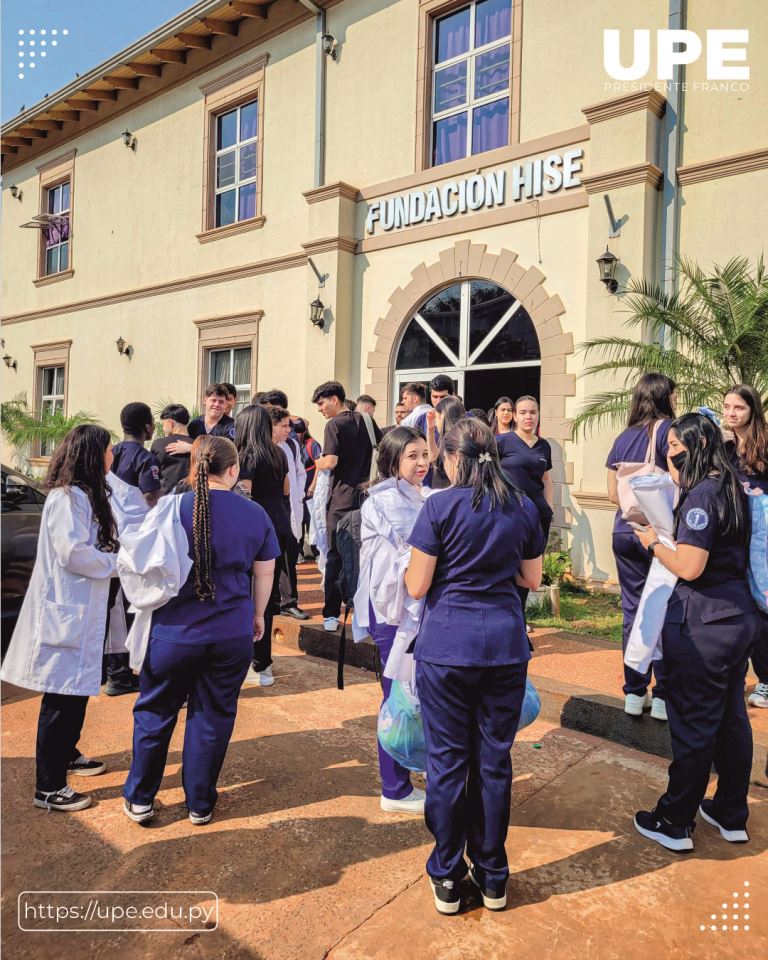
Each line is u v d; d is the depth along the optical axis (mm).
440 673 2428
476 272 8234
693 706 2781
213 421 5336
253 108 10969
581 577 7305
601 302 7078
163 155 12141
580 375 7410
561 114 7645
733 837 2922
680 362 6062
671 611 2832
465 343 8500
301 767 3545
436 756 2471
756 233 6496
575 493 7234
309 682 4812
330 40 9547
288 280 10195
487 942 2307
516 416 4770
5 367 15602
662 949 2283
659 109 6941
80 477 3068
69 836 2871
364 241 9297
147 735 2914
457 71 8633
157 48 11258
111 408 13062
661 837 2889
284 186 10289
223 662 2930
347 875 2656
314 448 8273
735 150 6645
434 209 8539
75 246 13875
